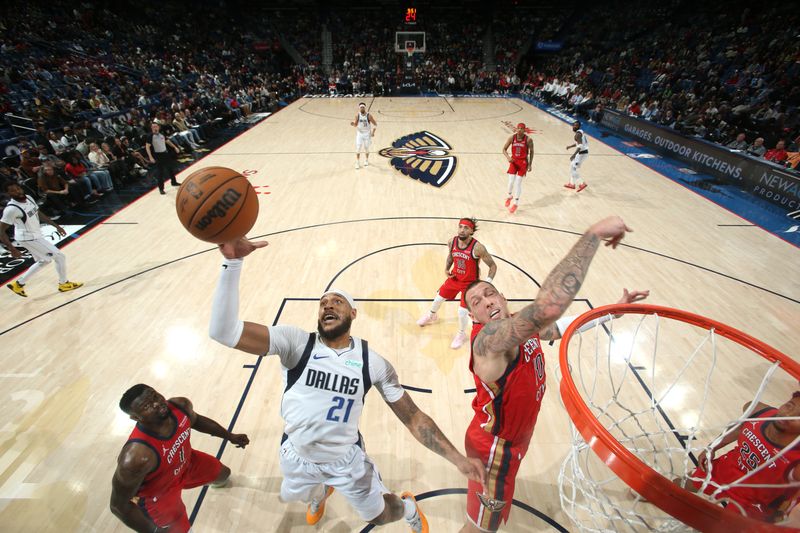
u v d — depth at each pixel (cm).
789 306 559
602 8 2847
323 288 591
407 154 1240
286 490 257
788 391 423
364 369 234
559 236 745
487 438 258
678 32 2141
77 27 1998
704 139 1186
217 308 204
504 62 2931
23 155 851
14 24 1719
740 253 693
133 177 1061
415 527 289
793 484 207
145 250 701
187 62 2233
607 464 174
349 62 2850
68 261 666
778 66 1448
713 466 272
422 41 2962
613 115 1573
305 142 1392
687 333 502
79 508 318
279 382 435
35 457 356
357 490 246
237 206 199
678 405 405
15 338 495
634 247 710
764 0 1836
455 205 878
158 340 493
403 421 245
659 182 1023
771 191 904
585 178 1053
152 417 246
